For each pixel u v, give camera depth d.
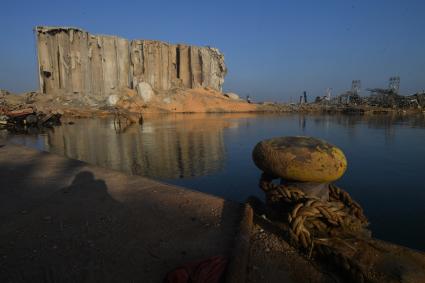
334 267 2.65
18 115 32.78
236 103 86.56
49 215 3.92
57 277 2.58
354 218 3.31
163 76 92.56
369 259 2.75
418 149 18.33
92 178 5.70
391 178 11.00
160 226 3.49
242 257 2.57
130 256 2.87
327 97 106.06
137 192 4.74
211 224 3.51
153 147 20.03
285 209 3.74
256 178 11.75
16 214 4.00
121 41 84.75
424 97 77.88
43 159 7.80
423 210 7.48
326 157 3.58
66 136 25.81
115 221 3.67
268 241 3.13
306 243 2.88
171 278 2.31
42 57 74.00
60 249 3.04
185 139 24.39
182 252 2.90
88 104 70.56
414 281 2.46
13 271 2.68
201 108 80.44
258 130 32.41
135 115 42.12
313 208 3.10
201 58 96.12
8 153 8.86
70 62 76.31
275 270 2.62
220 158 16.16
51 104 65.44
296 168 3.56
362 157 15.66
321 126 37.53
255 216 3.71
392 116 61.53
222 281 2.25
